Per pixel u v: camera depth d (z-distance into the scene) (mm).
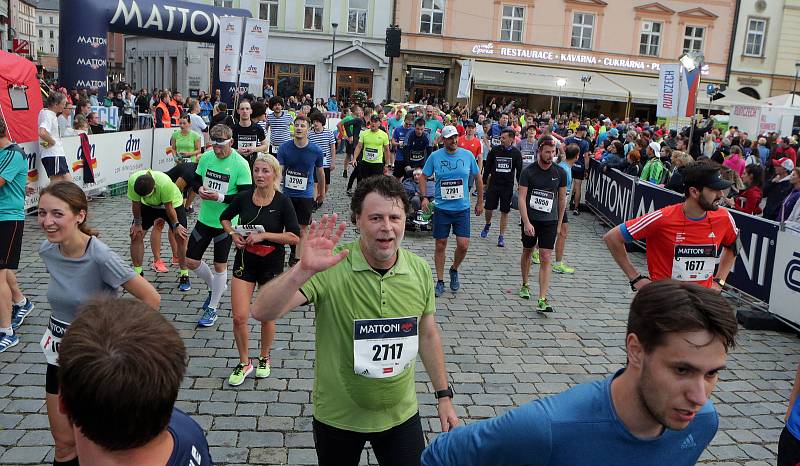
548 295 7875
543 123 24047
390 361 2787
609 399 1788
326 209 12484
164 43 42531
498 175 10281
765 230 7098
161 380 1462
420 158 12766
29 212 10133
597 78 38344
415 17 37188
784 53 40281
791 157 15125
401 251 2945
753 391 5387
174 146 12156
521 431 1791
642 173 12641
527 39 38312
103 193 12375
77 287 3215
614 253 4523
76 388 1424
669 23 39250
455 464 1912
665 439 1787
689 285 1715
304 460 3992
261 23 14133
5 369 5004
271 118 14023
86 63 21016
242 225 4969
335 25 32688
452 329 6496
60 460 3289
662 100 12945
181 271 7184
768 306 7027
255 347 5723
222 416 4477
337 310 2766
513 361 5762
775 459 4320
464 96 26375
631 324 1725
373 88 37375
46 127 9570
